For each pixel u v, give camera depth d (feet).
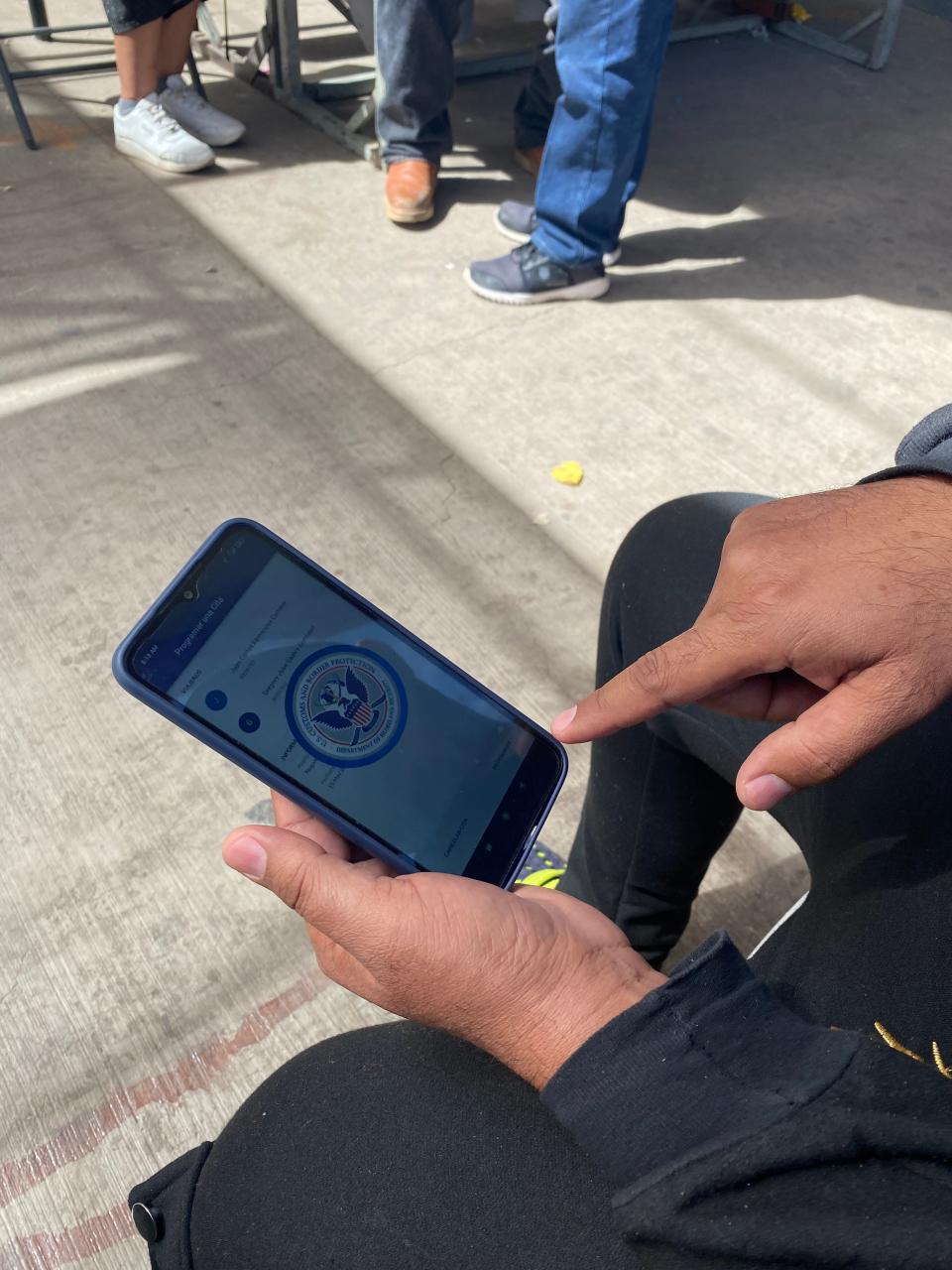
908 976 2.22
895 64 13.85
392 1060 2.28
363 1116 2.19
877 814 2.47
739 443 7.38
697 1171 1.53
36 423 7.15
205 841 4.93
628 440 7.35
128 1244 3.74
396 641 2.87
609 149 7.91
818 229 10.00
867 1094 1.57
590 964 1.95
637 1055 1.72
